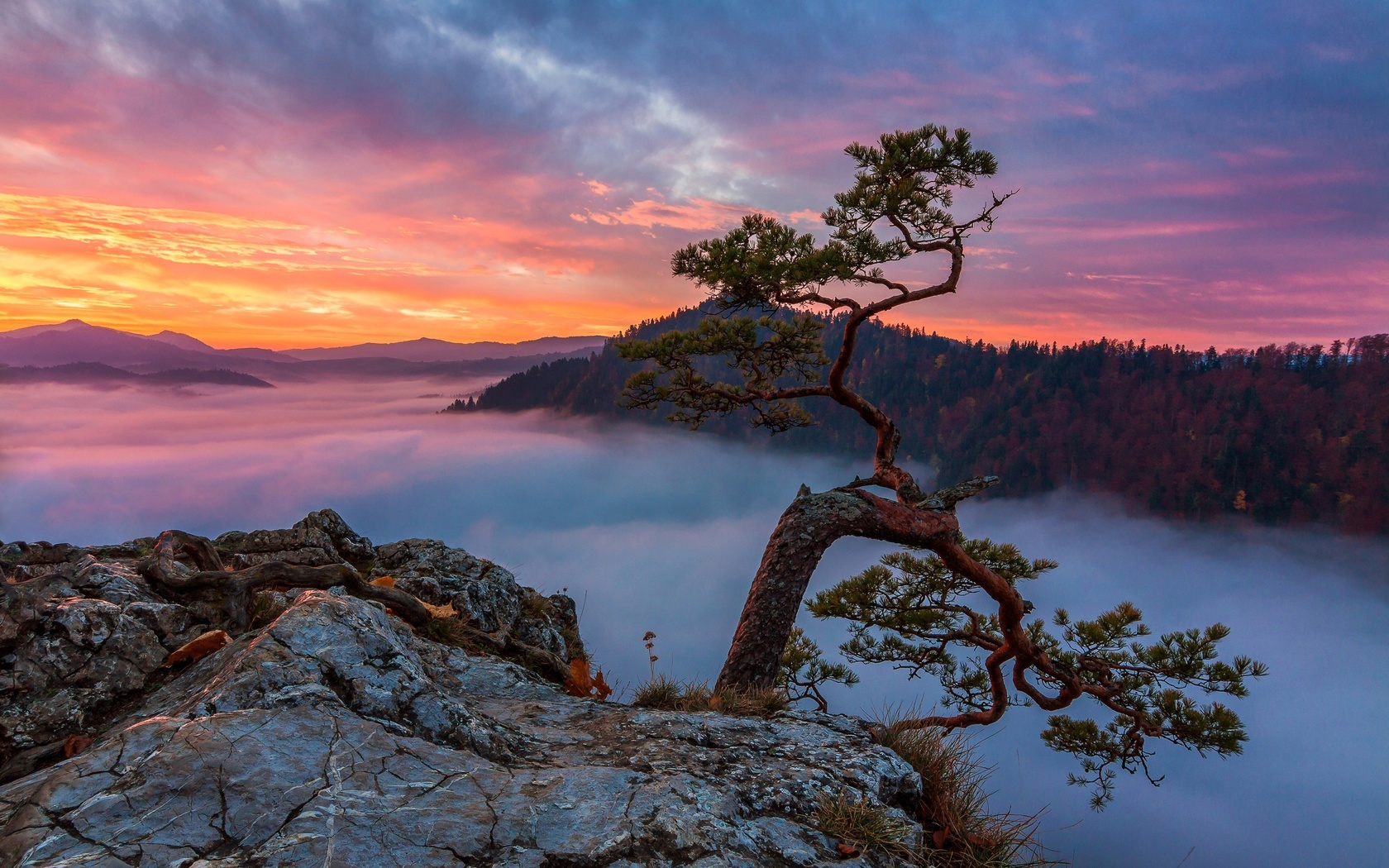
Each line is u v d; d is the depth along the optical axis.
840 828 3.10
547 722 4.07
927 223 9.73
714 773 3.42
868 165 10.18
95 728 3.53
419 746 3.01
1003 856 3.35
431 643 5.02
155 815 2.27
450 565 8.74
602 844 2.53
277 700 3.05
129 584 4.52
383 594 5.58
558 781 2.95
